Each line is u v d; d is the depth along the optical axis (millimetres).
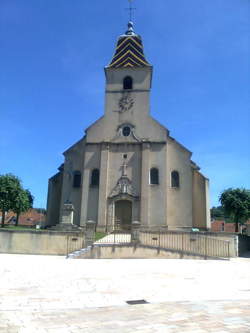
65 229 26312
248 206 41500
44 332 6152
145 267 16406
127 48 39188
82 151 36688
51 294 9484
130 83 37656
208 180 35562
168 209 34156
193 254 23188
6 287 10430
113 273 13844
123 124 36250
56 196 37312
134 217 33750
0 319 6977
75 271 14336
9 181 42219
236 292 10148
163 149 35188
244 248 30969
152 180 34625
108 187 34750
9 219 70812
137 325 6547
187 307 8047
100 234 29609
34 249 24297
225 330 6160
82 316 7238
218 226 72438
